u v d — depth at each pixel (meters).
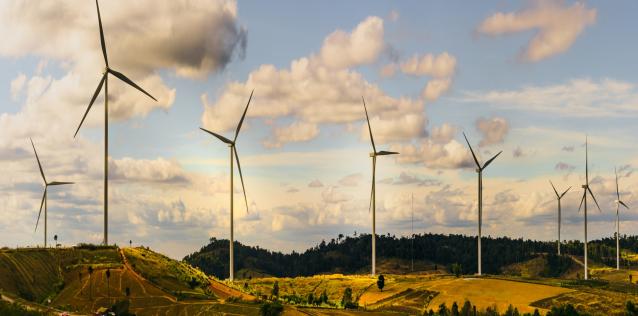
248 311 185.38
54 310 166.75
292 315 187.38
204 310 184.12
